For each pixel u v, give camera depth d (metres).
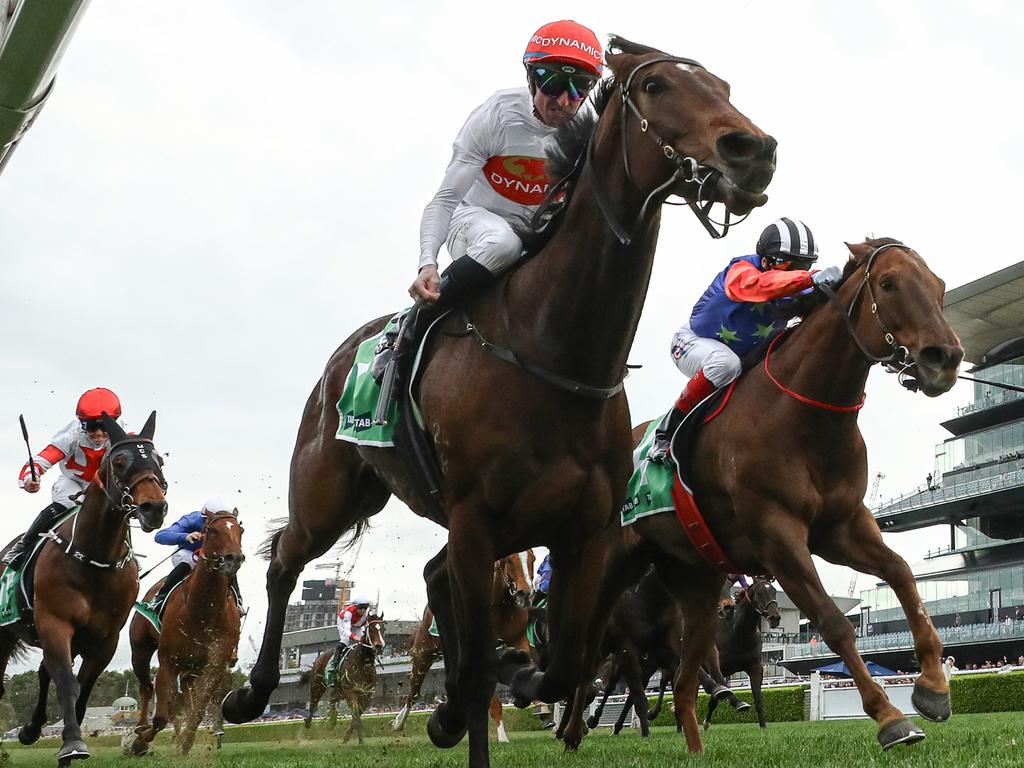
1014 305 37.41
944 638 36.53
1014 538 40.44
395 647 28.38
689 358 5.25
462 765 4.63
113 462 6.59
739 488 4.79
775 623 11.33
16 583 7.07
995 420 41.34
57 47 1.92
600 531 3.50
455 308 3.65
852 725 9.74
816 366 4.67
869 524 4.76
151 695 10.27
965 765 3.42
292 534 4.73
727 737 7.94
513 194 3.90
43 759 9.03
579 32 3.63
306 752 7.71
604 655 9.41
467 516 3.40
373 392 4.13
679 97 3.03
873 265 4.56
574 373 3.32
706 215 3.03
